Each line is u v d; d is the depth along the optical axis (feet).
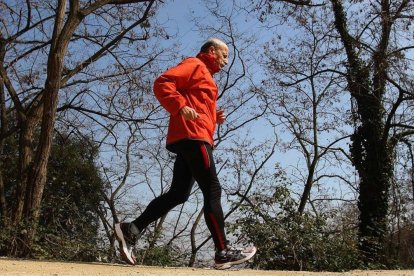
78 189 51.78
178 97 13.99
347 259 32.32
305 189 57.57
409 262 46.39
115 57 50.34
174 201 15.60
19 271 12.35
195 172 14.67
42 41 50.85
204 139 14.49
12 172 51.96
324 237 31.94
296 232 29.94
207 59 15.30
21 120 42.60
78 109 51.83
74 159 52.06
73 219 42.50
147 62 51.67
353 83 55.31
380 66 52.60
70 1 38.32
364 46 54.44
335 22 57.36
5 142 53.21
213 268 16.66
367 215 53.31
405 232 51.72
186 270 14.39
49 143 36.32
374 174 54.08
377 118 55.16
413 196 54.08
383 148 54.65
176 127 14.57
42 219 39.65
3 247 31.22
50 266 14.15
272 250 29.68
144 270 13.62
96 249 33.17
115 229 15.30
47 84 36.70
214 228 14.85
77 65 46.19
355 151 55.83
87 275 12.10
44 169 35.88
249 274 14.58
